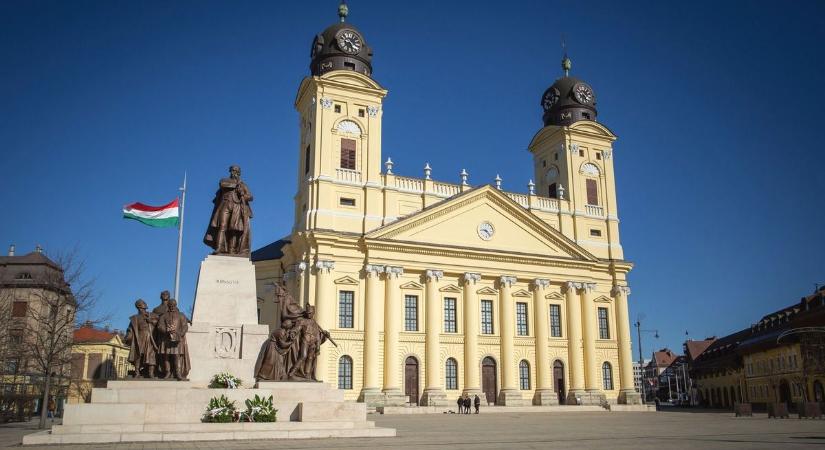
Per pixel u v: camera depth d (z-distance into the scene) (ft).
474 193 191.93
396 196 186.50
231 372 69.87
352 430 67.10
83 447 54.24
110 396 62.90
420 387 176.96
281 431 63.67
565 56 238.68
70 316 136.87
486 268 190.90
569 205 212.84
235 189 76.79
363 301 175.01
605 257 212.64
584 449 61.72
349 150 184.65
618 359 204.95
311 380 71.51
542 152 231.30
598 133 221.87
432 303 181.47
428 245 182.39
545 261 198.08
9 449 53.52
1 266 180.24
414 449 56.29
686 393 411.34
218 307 72.08
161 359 66.80
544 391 189.26
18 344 136.05
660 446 65.62
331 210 177.37
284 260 193.16
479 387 181.37
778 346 215.92
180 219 116.78
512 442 70.38
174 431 60.54
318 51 194.90
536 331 193.67
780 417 141.08
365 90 187.62
